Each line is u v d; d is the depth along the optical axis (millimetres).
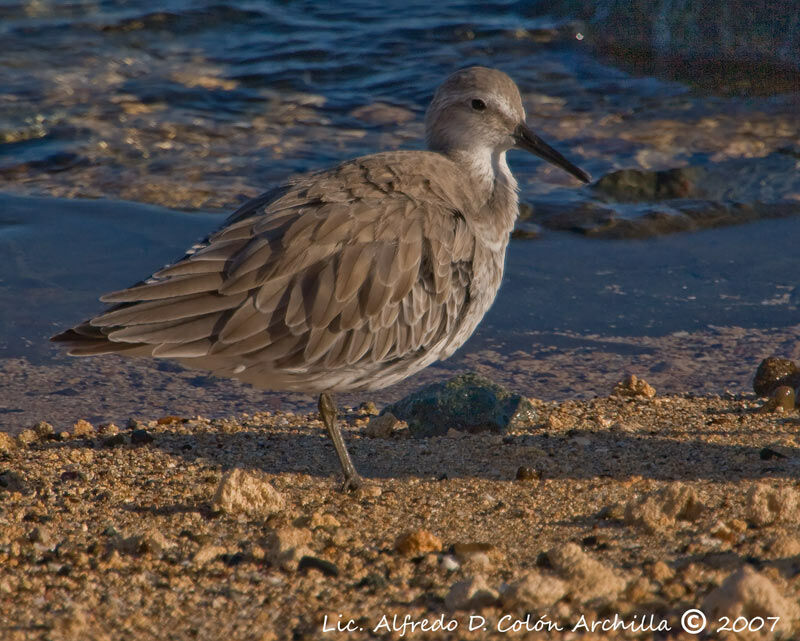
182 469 10883
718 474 10438
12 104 22312
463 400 12250
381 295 9781
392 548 8719
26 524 9344
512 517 9414
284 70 24250
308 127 22094
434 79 24094
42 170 20031
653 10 26453
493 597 7574
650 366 14555
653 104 23844
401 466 10977
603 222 18828
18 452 11391
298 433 12188
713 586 7711
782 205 19484
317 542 8828
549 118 23000
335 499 10016
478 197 11406
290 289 9414
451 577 8109
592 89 24375
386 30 26203
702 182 20328
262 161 20672
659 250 17953
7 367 14328
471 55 25234
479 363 14688
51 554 8617
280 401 13961
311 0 27547
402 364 10352
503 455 11164
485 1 27719
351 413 13102
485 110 11797
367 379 10227
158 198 19172
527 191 19969
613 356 14852
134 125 21828
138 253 17234
